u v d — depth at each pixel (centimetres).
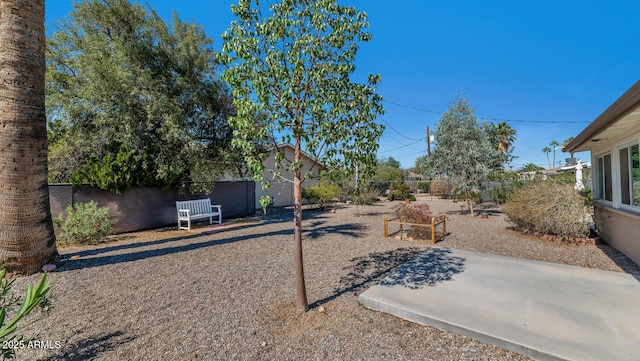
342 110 282
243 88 282
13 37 418
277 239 715
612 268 450
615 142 552
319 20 280
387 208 1472
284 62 288
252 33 284
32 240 436
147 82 827
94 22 902
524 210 709
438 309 295
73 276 436
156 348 247
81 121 839
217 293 370
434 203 1736
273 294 365
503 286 361
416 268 446
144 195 879
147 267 484
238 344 253
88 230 668
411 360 225
